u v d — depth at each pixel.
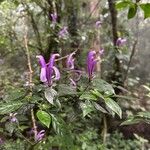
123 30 0.68
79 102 0.21
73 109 0.22
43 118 0.19
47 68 0.21
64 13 0.61
